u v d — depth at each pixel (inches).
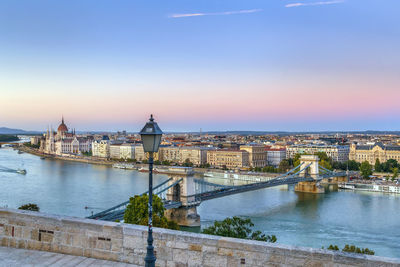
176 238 968.9
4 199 7751.0
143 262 995.9
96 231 1037.2
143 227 1013.8
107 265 995.3
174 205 6397.6
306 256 864.3
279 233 5629.9
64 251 1066.1
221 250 932.0
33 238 1096.8
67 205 7268.7
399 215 6968.5
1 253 1062.4
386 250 4820.4
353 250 3358.8
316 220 6540.4
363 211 7396.7
